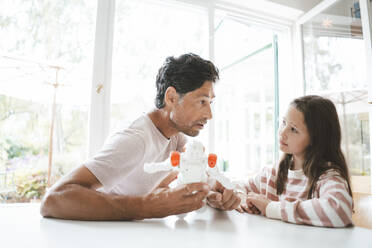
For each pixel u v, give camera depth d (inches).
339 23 56.1
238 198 26.2
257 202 26.1
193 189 21.5
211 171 23.0
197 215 24.9
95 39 46.4
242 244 16.1
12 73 44.1
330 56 58.2
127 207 21.1
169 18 57.6
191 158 22.5
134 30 53.3
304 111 31.8
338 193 23.2
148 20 55.0
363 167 51.7
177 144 33.7
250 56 103.8
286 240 17.1
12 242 15.6
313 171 29.7
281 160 35.3
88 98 46.9
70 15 48.3
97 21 46.8
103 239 16.4
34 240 16.0
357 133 53.0
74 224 19.9
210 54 56.0
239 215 25.4
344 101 56.0
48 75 46.5
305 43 65.2
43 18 46.6
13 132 44.1
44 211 21.7
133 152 25.2
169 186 33.8
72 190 21.3
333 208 21.4
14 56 44.3
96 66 46.2
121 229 18.8
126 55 52.0
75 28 48.3
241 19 64.9
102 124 46.2
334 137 31.7
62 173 46.8
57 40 47.3
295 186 32.8
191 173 22.4
